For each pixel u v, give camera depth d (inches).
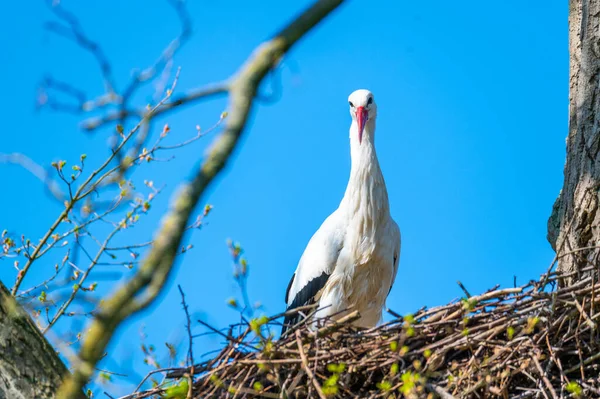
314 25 244.7
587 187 409.4
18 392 284.5
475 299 369.7
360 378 380.2
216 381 352.8
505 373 344.5
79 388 229.1
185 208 228.1
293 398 374.9
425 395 363.3
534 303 371.9
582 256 407.2
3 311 293.6
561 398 341.4
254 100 239.9
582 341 364.8
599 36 424.5
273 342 372.5
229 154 234.2
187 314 366.3
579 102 424.8
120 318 222.5
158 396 390.3
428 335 381.1
